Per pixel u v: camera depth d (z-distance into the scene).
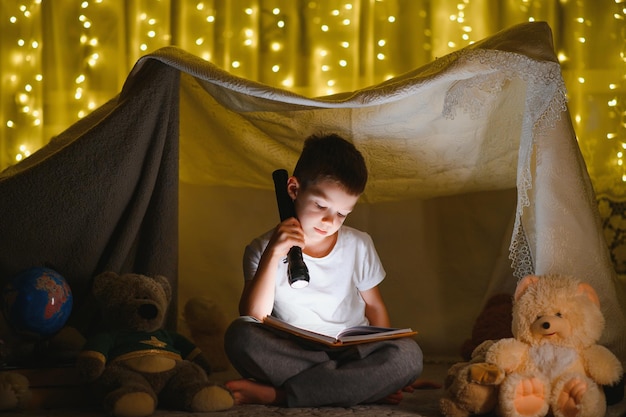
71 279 2.21
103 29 3.16
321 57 3.16
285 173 2.09
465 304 2.82
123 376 1.81
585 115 3.03
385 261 2.86
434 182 2.61
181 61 2.19
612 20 3.04
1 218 2.16
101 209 2.21
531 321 1.74
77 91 3.14
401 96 2.00
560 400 1.66
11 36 3.12
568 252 2.03
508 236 2.70
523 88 2.16
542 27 2.06
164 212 2.28
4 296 1.95
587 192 2.09
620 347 2.07
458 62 1.93
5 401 1.78
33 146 3.12
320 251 2.10
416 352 1.87
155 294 1.99
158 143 2.27
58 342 2.08
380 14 3.15
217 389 1.77
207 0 3.16
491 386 1.68
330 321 2.07
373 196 2.76
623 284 2.84
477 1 3.11
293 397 1.81
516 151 2.38
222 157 2.65
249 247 2.13
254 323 1.88
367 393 1.82
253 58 3.16
